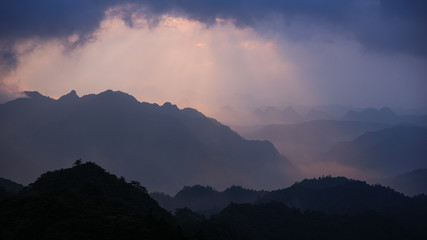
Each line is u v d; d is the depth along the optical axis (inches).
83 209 3705.7
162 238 3336.6
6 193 5275.6
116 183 5319.9
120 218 3582.7
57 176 5137.8
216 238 5615.2
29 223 3380.9
